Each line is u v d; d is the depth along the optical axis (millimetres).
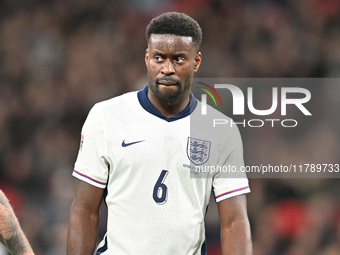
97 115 14516
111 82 40344
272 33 41250
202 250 14586
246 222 14445
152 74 13742
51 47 41594
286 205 34250
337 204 34156
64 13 42594
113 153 14148
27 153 37281
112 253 14156
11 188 35750
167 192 14008
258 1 42062
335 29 41469
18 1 42969
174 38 13531
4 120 38406
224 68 40344
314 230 33188
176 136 14281
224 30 41406
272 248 33156
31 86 40062
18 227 13148
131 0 42781
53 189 35562
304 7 41938
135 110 14469
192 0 42000
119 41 41688
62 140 38031
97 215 14500
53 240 32344
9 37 41688
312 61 40625
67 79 40375
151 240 13898
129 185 14102
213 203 30797
